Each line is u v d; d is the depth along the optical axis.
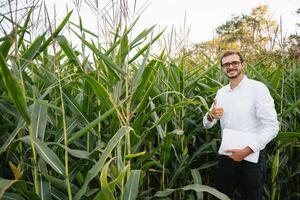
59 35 2.01
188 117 3.44
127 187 1.85
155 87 2.92
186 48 3.72
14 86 1.46
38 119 1.79
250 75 4.17
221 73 4.03
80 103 2.53
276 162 3.15
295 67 3.76
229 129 2.69
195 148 3.56
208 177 3.57
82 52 2.58
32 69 2.30
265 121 2.58
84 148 2.41
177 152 3.07
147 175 2.98
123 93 2.28
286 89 3.80
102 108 2.29
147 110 3.03
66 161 1.77
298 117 3.66
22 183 1.62
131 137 2.29
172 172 3.05
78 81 2.74
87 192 2.03
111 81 2.31
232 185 2.85
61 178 2.04
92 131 2.29
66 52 2.10
